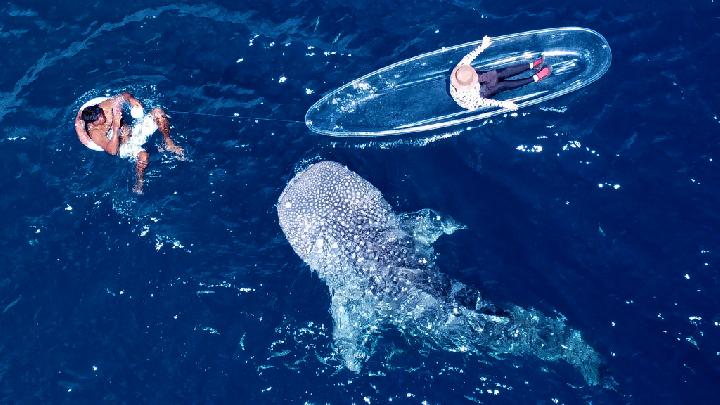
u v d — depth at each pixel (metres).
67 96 13.34
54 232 12.19
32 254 12.03
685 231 11.70
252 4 14.23
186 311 11.59
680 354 10.87
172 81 13.49
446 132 12.85
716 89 12.75
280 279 11.73
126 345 11.38
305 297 11.55
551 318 11.16
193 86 13.45
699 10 13.52
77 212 12.32
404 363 11.01
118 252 12.04
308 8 14.16
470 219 12.09
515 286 11.48
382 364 11.02
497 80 12.62
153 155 12.71
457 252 11.78
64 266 11.95
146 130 12.48
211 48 13.82
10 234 12.17
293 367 11.11
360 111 12.98
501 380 10.80
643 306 11.23
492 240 11.88
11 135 12.99
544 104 12.85
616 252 11.67
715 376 10.67
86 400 10.95
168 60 13.71
